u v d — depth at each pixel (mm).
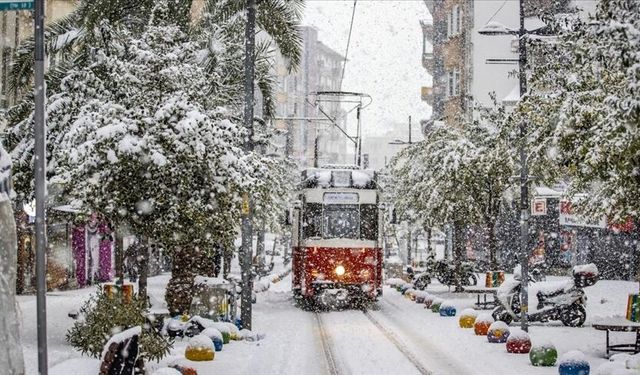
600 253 42406
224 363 15352
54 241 33438
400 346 18172
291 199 45781
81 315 19562
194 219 17141
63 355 14812
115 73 17391
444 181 31625
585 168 14406
